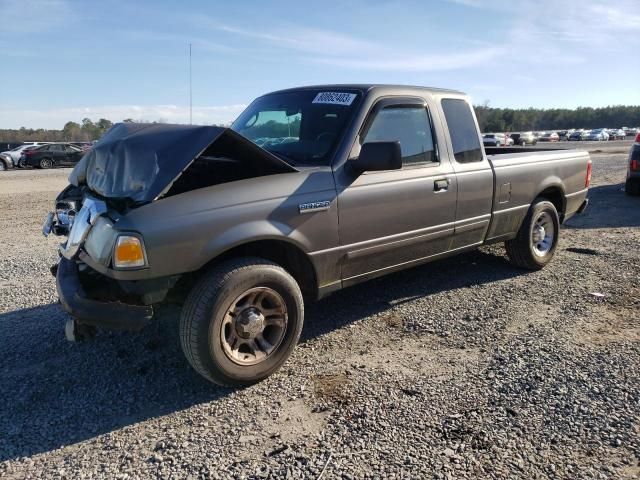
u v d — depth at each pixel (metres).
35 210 11.52
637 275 5.71
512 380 3.45
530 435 2.86
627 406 3.11
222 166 3.81
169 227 3.12
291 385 3.48
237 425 3.03
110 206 3.35
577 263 6.29
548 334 4.19
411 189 4.34
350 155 3.99
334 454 2.73
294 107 4.55
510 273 5.89
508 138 54.59
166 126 3.67
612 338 4.09
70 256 3.62
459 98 5.05
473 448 2.76
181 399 3.35
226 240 3.30
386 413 3.10
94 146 3.98
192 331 3.21
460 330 4.32
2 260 6.73
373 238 4.14
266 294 3.48
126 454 2.78
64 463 2.72
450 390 3.35
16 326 4.50
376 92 4.30
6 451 2.82
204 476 2.59
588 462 2.63
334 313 4.75
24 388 3.49
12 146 38.03
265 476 2.58
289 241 3.60
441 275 5.84
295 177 3.68
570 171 6.22
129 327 3.17
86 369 3.76
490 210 5.19
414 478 2.54
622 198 11.84
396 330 4.36
